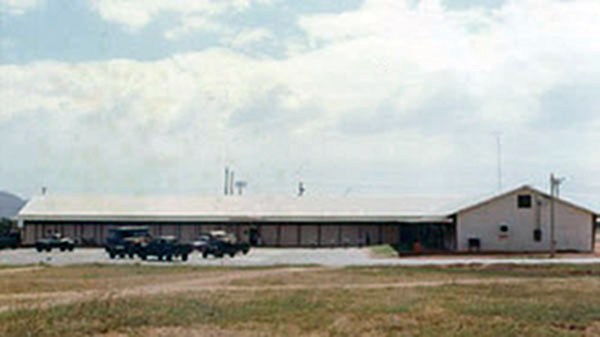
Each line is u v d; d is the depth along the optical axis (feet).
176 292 101.86
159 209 282.36
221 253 206.18
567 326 73.67
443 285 115.44
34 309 78.79
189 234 280.10
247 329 69.31
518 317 78.59
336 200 293.43
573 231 229.86
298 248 265.54
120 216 276.21
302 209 283.59
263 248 265.95
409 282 122.31
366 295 98.68
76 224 278.46
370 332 68.59
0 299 93.15
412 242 280.51
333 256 210.18
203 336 65.51
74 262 180.14
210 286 113.91
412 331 69.10
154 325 70.44
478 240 229.86
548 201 229.86
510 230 229.86
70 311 76.95
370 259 195.72
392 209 283.18
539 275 140.97
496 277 134.51
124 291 104.12
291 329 69.56
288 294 99.25
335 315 78.38
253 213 279.49
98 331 66.74
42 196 288.51
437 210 267.80
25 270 146.61
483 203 230.27
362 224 280.51
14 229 301.22
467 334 67.67
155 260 191.21
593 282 121.49
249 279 126.82
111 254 200.13
